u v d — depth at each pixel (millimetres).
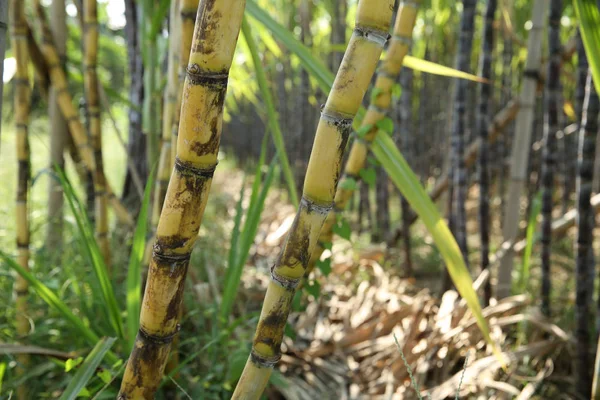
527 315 1407
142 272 1076
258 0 2557
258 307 1652
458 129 1662
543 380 1305
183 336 1309
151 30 1198
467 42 1624
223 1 514
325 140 575
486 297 1581
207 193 579
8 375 1062
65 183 978
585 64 1448
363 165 1026
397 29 917
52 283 1221
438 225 880
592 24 860
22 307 1146
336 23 2393
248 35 971
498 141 2564
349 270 1949
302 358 1433
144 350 636
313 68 959
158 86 1267
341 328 1570
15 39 1120
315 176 583
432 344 1375
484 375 1238
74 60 1499
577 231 1218
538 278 1849
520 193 1569
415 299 1652
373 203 3162
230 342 1174
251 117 4863
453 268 874
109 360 1031
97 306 1277
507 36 2445
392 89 951
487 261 1611
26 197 1146
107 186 1438
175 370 1039
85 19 1244
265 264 2135
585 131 1172
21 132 1140
